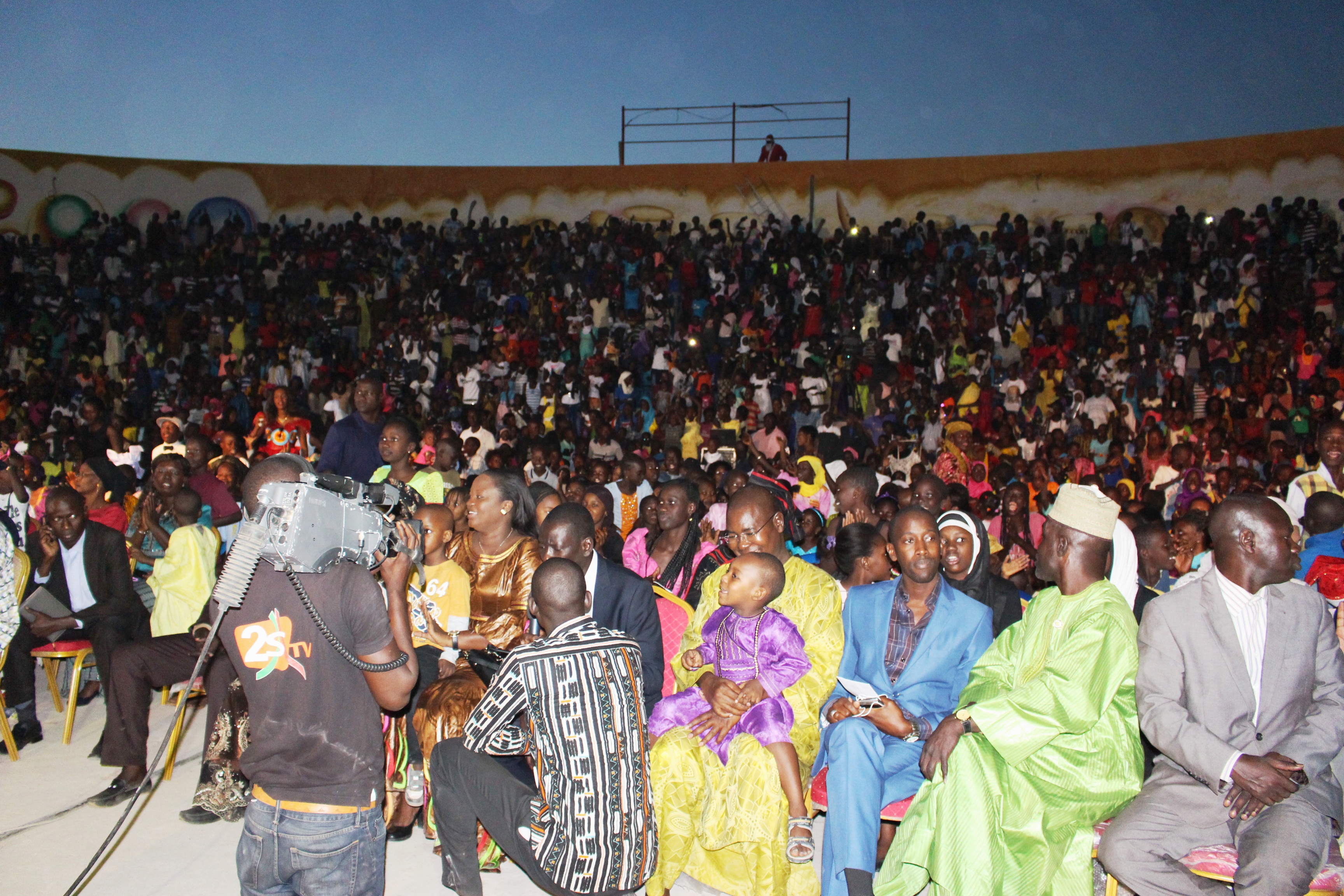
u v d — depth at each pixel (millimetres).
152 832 4453
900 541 4074
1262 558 3461
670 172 21922
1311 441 14586
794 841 3660
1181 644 3525
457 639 4363
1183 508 10797
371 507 2834
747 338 18453
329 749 2715
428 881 4059
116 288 20453
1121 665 3473
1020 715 3453
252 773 2758
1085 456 14273
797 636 3848
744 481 7188
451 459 8266
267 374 19297
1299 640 3475
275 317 20656
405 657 2809
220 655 4418
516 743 3395
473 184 22219
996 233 19938
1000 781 3521
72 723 5715
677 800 3689
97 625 5660
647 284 20219
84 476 7367
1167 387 16016
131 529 7344
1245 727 3447
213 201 21953
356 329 20781
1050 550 3742
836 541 5098
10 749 5371
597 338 19547
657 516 5477
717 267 20266
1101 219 20078
